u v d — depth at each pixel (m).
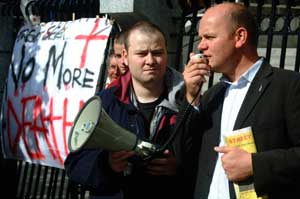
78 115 5.29
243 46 4.97
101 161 5.56
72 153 5.51
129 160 5.51
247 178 4.65
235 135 4.74
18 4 11.45
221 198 4.98
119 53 7.24
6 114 10.59
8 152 10.57
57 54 9.84
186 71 5.20
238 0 9.59
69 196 10.70
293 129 4.66
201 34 5.09
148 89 5.75
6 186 11.26
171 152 5.52
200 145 5.40
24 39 10.53
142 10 9.14
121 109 5.76
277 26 11.72
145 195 5.57
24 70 10.36
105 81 9.38
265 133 4.72
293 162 4.52
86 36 9.48
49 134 9.79
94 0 10.55
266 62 5.03
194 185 5.44
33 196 11.05
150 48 5.61
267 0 11.99
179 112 5.33
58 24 10.09
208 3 9.33
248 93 4.91
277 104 4.74
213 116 5.20
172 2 10.47
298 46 8.28
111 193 5.65
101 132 4.94
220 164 5.04
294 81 4.77
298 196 4.67
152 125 5.68
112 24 9.28
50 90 9.81
